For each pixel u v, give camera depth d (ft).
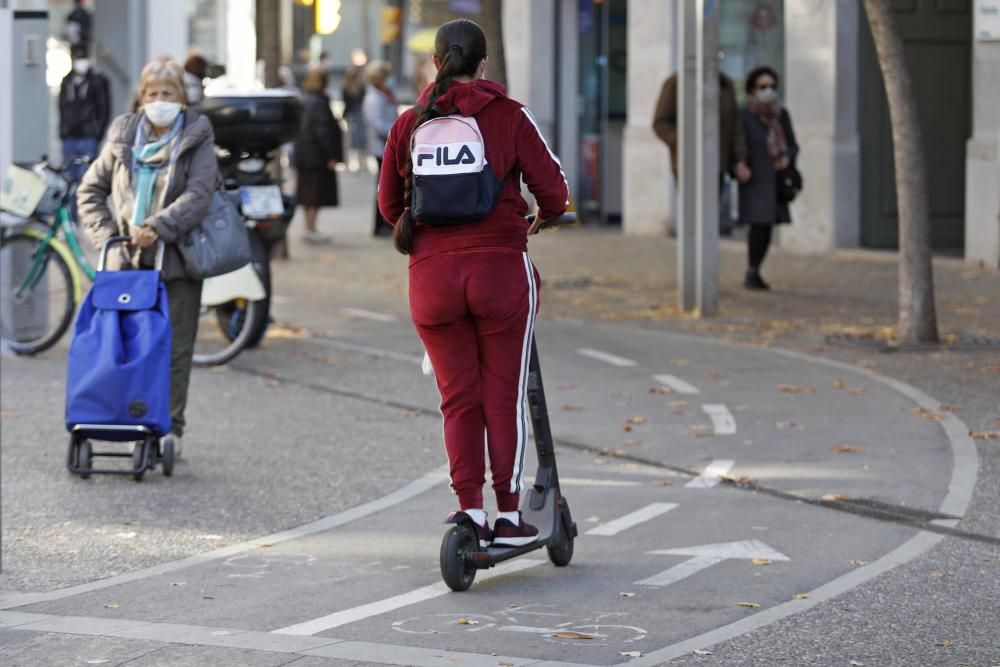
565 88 189.37
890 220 156.35
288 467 67.15
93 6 199.82
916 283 97.14
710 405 79.25
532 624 45.06
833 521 57.26
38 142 96.68
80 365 63.82
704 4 110.32
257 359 93.91
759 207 123.65
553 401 80.69
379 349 97.91
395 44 440.45
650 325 107.96
